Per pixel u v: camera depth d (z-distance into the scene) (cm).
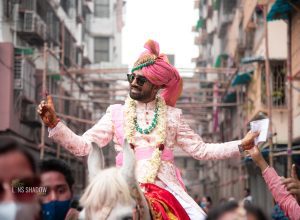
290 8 1430
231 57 2638
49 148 1970
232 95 2434
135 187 390
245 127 2181
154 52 524
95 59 3881
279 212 712
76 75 2388
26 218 317
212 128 3231
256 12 1972
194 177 4881
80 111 2848
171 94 538
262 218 309
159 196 451
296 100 1644
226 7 2919
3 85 1811
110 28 3906
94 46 3891
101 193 365
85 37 3569
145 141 500
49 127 477
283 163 1606
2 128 1788
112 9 3919
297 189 505
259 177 2023
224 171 3138
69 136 484
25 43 2116
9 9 1923
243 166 2284
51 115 472
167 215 436
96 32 3872
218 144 525
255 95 1959
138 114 511
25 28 2008
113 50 3950
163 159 501
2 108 1798
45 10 2259
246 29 2166
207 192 4153
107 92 2656
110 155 1869
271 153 1416
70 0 2917
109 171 383
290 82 1364
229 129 2822
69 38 2752
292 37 1488
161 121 507
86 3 3462
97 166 399
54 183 431
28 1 2044
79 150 493
